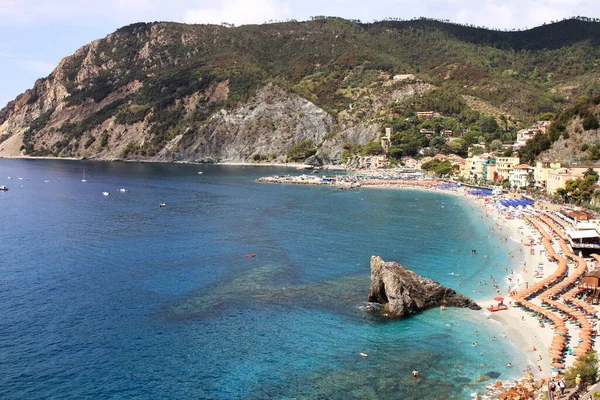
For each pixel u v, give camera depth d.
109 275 99.81
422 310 82.69
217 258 113.50
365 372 63.19
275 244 128.00
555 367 61.72
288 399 57.44
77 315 79.31
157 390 59.06
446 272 103.56
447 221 162.62
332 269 105.50
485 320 78.38
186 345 69.88
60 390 58.78
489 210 183.75
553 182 194.25
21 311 80.56
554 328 73.25
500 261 111.69
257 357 66.94
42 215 170.75
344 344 70.81
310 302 86.12
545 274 100.00
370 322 78.19
